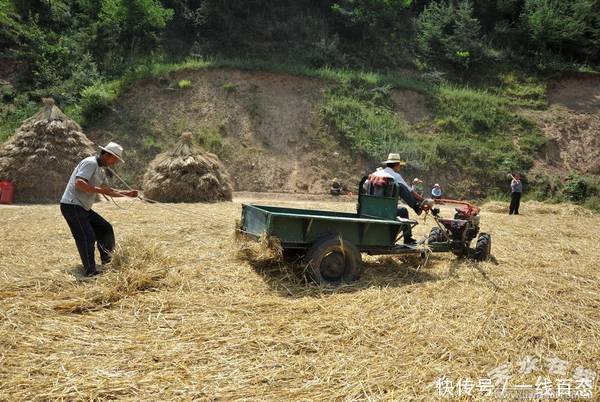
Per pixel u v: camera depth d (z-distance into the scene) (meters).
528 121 25.39
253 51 28.11
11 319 4.32
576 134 25.41
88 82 22.97
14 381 3.35
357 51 29.73
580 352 4.24
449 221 7.28
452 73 29.44
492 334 4.48
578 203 21.36
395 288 5.69
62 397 3.19
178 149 15.53
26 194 15.12
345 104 23.66
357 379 3.60
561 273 6.82
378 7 30.05
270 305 4.98
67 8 27.72
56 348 3.87
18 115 20.66
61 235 7.79
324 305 5.05
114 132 20.84
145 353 3.84
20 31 24.48
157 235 7.84
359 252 6.05
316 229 5.89
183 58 25.92
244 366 3.71
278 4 31.34
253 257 6.23
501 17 33.59
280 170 21.20
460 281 6.13
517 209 16.06
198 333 4.23
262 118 22.61
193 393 3.30
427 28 30.41
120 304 4.85
